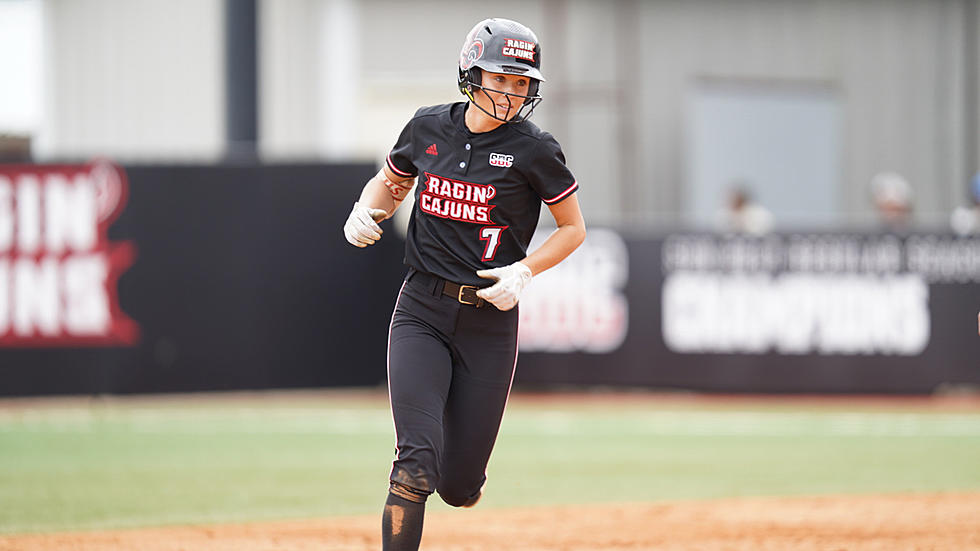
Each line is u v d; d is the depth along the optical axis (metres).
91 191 37.00
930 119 66.56
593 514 21.20
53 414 36.41
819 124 65.19
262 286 37.66
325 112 61.50
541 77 13.54
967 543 18.33
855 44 65.62
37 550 17.92
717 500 22.81
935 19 66.38
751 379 39.81
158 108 60.56
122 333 37.22
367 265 38.28
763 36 64.38
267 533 19.33
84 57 60.75
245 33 47.25
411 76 63.19
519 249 14.16
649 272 39.97
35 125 60.97
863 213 65.69
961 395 41.66
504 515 21.11
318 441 31.45
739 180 64.06
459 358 14.09
